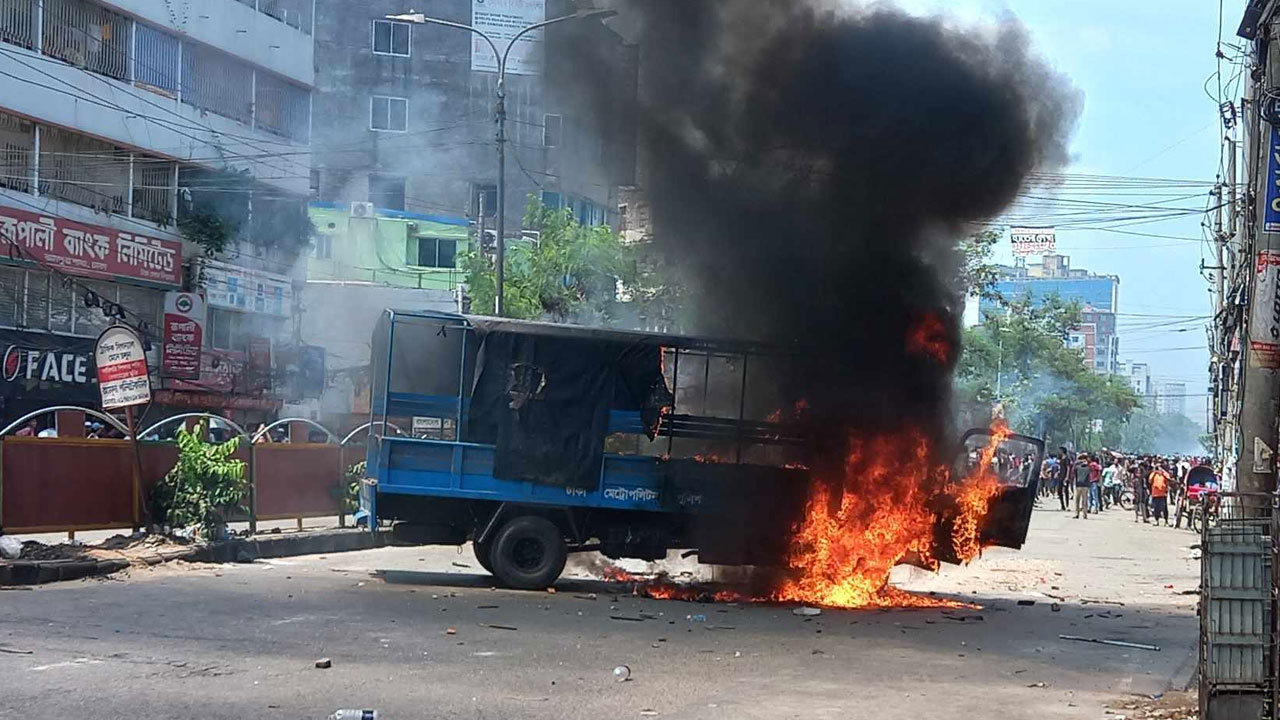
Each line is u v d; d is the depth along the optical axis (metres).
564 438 13.72
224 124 31.70
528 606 12.19
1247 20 13.12
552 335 13.80
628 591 14.15
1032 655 10.45
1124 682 9.28
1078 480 36.56
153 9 28.98
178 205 30.39
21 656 8.35
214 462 15.80
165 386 29.02
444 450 13.66
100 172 27.97
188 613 10.62
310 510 18.73
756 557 14.02
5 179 25.28
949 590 16.09
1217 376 32.03
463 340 13.78
